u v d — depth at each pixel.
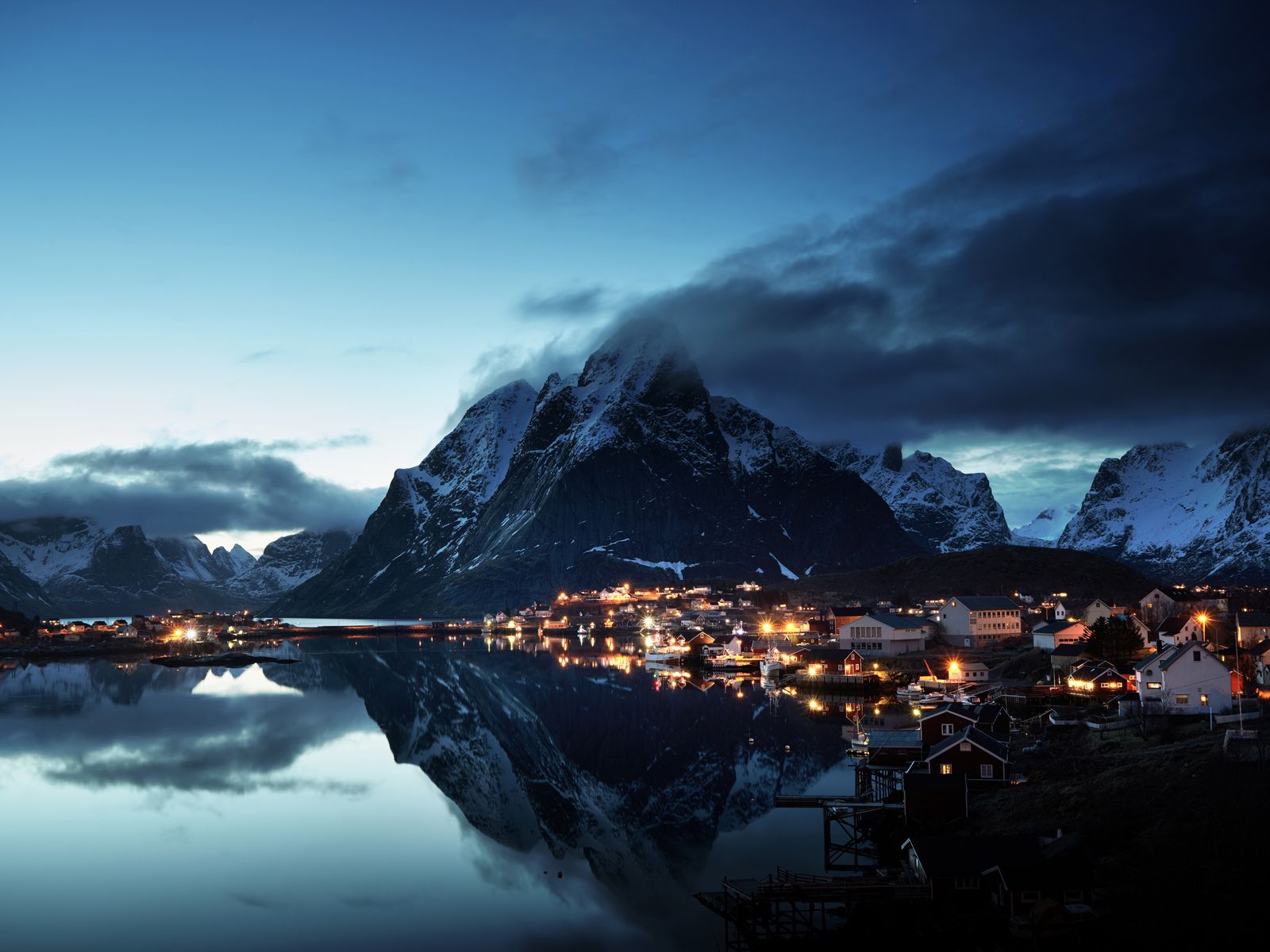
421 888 70.62
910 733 97.31
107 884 71.19
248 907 66.75
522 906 66.81
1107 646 140.12
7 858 77.31
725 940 58.88
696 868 73.75
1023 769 82.38
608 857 78.56
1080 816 65.81
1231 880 51.97
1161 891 52.12
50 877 72.56
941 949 52.44
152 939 61.19
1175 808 62.34
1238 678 92.19
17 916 64.94
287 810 92.44
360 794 99.19
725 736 132.25
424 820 89.69
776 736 130.50
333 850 79.81
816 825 83.81
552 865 76.50
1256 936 47.34
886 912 56.75
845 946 54.31
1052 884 53.31
